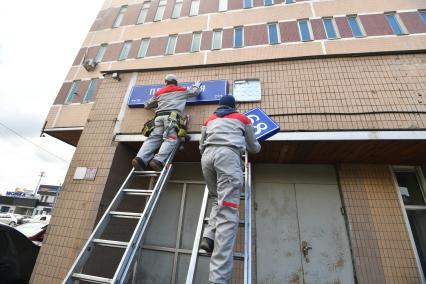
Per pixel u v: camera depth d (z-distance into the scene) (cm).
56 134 1027
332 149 441
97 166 449
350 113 410
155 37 1275
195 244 227
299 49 1038
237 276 439
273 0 1198
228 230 208
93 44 1341
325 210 493
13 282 404
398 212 450
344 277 442
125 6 1447
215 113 283
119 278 217
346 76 447
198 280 477
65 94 1173
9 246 420
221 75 490
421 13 994
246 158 321
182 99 410
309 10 1124
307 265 462
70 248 390
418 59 446
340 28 1044
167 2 1380
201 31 1227
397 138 378
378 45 971
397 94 418
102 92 525
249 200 279
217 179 245
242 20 1191
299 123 415
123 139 463
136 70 533
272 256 477
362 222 451
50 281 372
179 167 570
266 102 445
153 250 514
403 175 496
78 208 419
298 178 528
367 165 498
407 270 409
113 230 442
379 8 1045
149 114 476
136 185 507
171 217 535
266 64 483
